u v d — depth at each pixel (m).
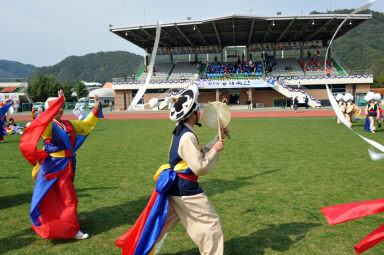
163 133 15.51
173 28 39.47
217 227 2.77
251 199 5.11
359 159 8.07
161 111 41.06
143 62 52.41
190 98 2.71
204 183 6.12
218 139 2.85
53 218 3.64
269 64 45.59
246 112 32.53
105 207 4.93
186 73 47.34
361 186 5.69
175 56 51.97
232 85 40.84
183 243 3.67
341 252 3.33
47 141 3.78
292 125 17.58
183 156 2.70
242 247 3.49
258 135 13.38
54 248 3.59
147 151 10.16
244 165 7.64
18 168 8.04
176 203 2.84
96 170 7.53
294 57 49.12
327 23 38.38
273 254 3.31
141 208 4.87
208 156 2.69
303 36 46.31
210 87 41.44
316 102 39.03
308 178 6.31
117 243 2.99
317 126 16.75
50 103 3.79
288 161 7.98
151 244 2.67
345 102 16.92
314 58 47.09
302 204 4.81
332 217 2.50
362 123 18.39
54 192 3.73
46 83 69.19
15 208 5.01
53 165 3.73
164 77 46.78
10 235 3.99
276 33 43.84
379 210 2.39
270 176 6.54
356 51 115.19
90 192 5.73
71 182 3.85
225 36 45.31
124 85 44.94
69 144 3.82
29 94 61.59
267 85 40.06
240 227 4.04
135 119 27.02
